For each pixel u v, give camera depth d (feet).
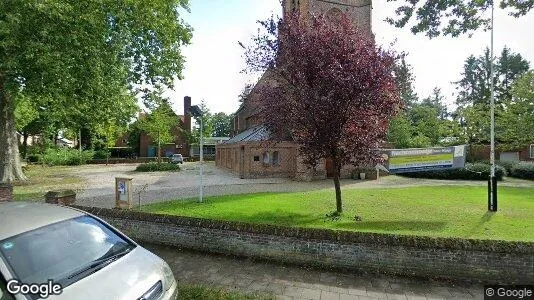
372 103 30.48
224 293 16.88
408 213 35.60
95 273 11.81
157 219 25.76
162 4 62.69
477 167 77.00
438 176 78.43
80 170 108.99
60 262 11.90
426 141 103.04
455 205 40.70
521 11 34.06
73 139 179.73
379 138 32.94
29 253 11.53
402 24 37.99
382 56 31.42
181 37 70.28
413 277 19.42
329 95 28.99
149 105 75.97
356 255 20.47
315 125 31.37
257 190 55.88
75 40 49.34
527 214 35.40
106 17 57.21
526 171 79.97
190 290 17.12
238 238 22.93
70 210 14.88
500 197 48.11
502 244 18.86
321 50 30.60
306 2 82.48
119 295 11.09
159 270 13.38
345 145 32.42
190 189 57.31
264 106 34.06
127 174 92.02
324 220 31.99
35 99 63.26
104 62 54.95
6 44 47.65
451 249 19.30
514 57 170.60
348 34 32.53
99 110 65.10
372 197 46.85
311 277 19.39
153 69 68.69
